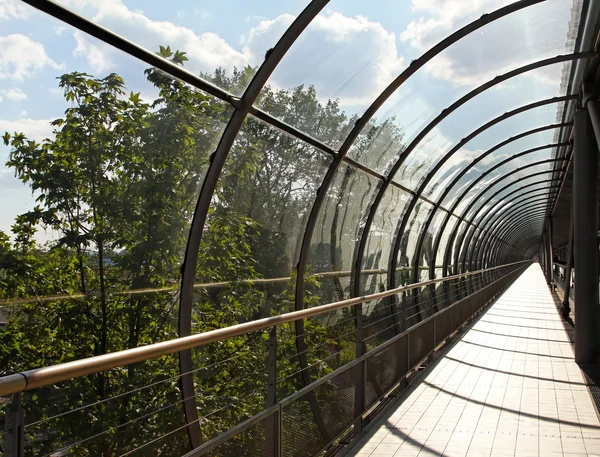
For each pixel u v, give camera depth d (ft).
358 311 15.47
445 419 16.42
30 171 9.78
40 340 10.16
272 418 10.23
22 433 5.15
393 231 30.81
